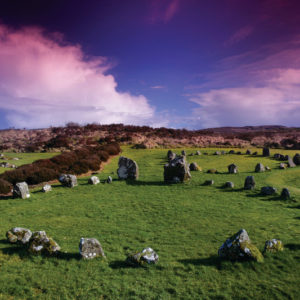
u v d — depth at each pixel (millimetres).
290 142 85000
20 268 11469
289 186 30141
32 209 21828
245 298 9148
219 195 26156
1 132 155125
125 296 9445
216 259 12258
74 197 25906
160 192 27922
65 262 12031
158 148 77250
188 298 9258
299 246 13172
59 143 93312
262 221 18297
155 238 15625
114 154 65500
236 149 74438
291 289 9492
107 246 14234
